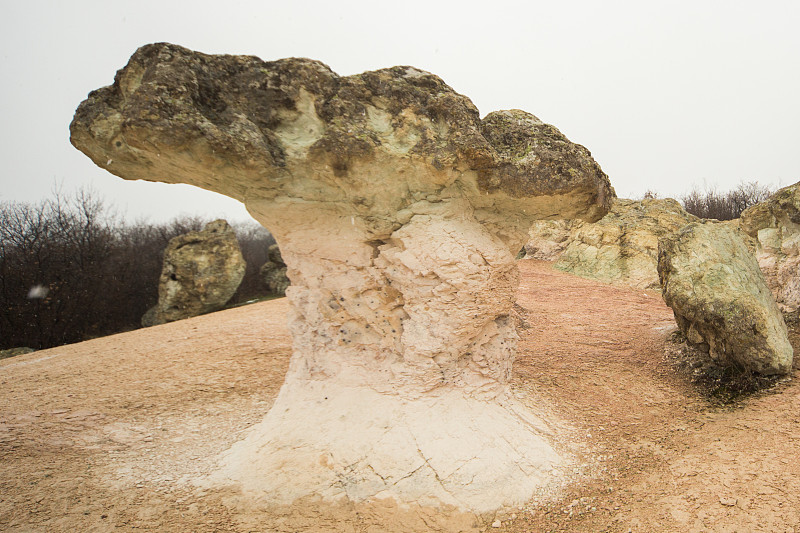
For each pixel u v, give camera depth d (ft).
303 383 15.33
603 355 22.85
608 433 15.10
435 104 12.71
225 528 10.85
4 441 16.34
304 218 14.40
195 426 17.24
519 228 15.06
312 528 10.84
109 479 13.35
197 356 27.43
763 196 81.35
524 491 12.08
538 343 25.23
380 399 14.17
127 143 11.26
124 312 63.05
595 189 13.28
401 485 11.94
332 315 15.42
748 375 17.84
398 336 14.79
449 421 13.52
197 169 12.19
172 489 12.71
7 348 47.98
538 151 12.96
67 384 23.70
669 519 10.44
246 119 11.97
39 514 11.52
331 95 12.69
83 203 65.77
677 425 15.44
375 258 14.83
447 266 13.34
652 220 45.55
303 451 13.14
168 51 11.35
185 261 53.93
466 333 14.17
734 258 20.16
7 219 61.41
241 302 63.77
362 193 13.24
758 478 11.40
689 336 20.38
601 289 39.93
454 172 12.77
